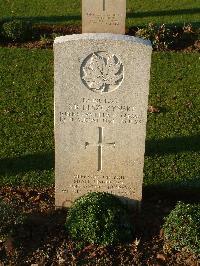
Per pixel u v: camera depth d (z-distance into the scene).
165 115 2.92
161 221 2.16
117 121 2.02
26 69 3.39
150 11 4.30
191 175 2.46
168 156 2.59
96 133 2.05
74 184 2.18
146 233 2.08
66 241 2.00
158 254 1.97
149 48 1.86
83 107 1.98
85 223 1.97
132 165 2.13
